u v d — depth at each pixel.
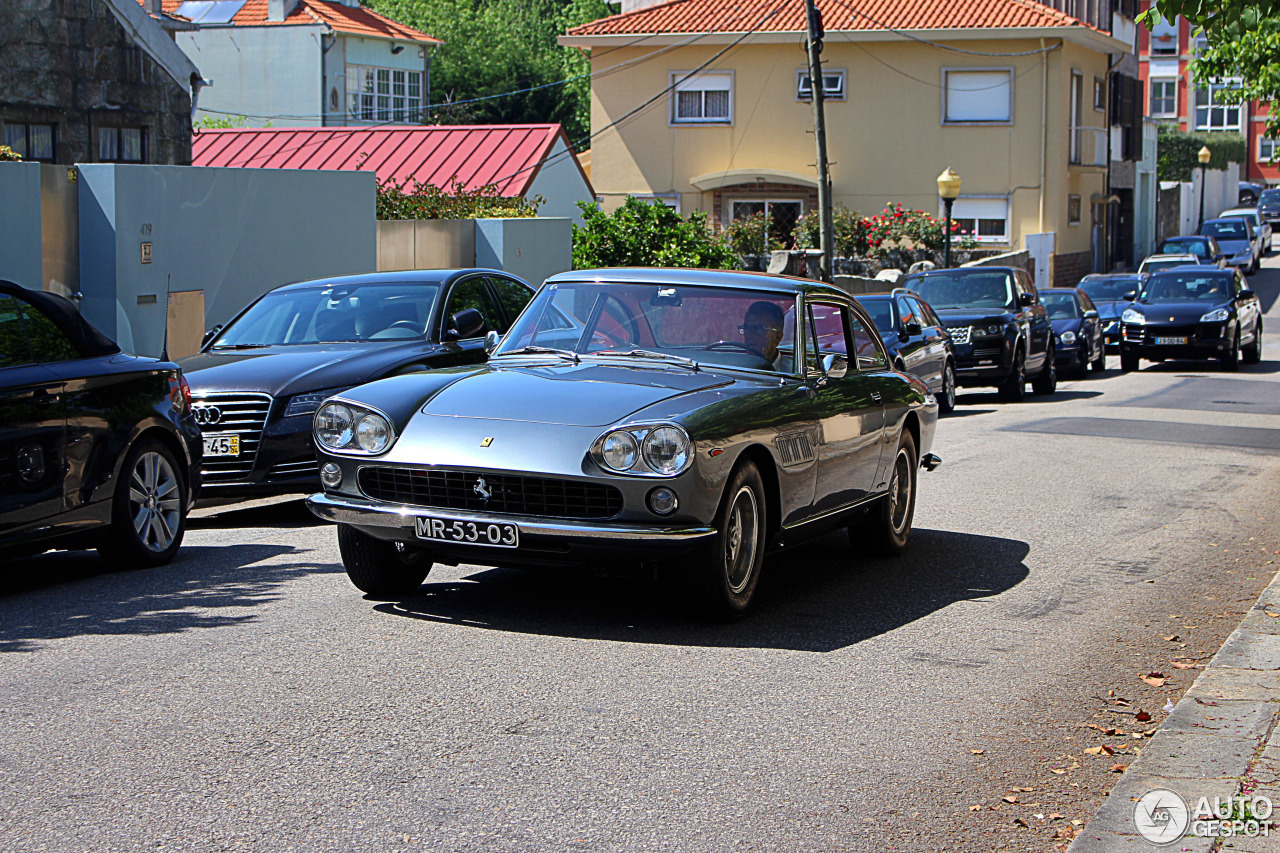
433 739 4.90
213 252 16.11
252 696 5.36
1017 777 4.75
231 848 3.94
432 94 61.19
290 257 17.53
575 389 6.59
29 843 3.96
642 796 4.43
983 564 8.45
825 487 7.31
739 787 4.54
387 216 22.83
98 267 14.59
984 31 38.16
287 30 45.50
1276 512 10.55
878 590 7.63
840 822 4.28
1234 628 6.96
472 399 6.59
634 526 6.04
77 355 7.70
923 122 39.28
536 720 5.14
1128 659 6.33
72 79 21.58
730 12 40.69
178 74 23.66
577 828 4.15
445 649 6.09
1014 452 14.02
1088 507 10.66
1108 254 48.81
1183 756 4.82
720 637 6.43
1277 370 27.16
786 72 39.78
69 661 5.82
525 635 6.36
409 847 3.97
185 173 15.58
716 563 6.30
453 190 28.38
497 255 21.89
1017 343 20.56
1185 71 78.12
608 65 40.94
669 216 26.88
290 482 9.52
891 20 39.12
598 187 41.47
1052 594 7.65
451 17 63.22
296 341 10.66
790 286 7.54
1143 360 30.75
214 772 4.54
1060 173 39.47
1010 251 39.34
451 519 6.22
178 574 7.73
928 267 33.28
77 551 8.68
